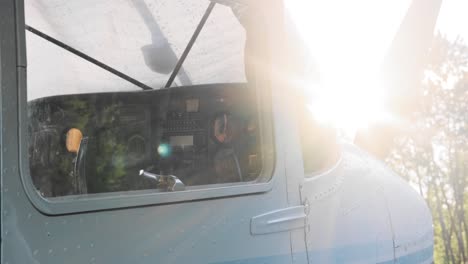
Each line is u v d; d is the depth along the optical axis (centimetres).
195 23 251
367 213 290
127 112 268
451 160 1836
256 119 251
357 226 281
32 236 167
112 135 257
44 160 213
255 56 247
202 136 265
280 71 249
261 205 232
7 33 166
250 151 253
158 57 269
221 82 270
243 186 227
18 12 169
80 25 240
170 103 271
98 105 263
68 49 251
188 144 264
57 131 234
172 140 265
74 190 216
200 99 268
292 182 247
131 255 189
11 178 163
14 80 167
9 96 165
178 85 291
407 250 315
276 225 236
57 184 211
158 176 218
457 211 1923
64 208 175
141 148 260
